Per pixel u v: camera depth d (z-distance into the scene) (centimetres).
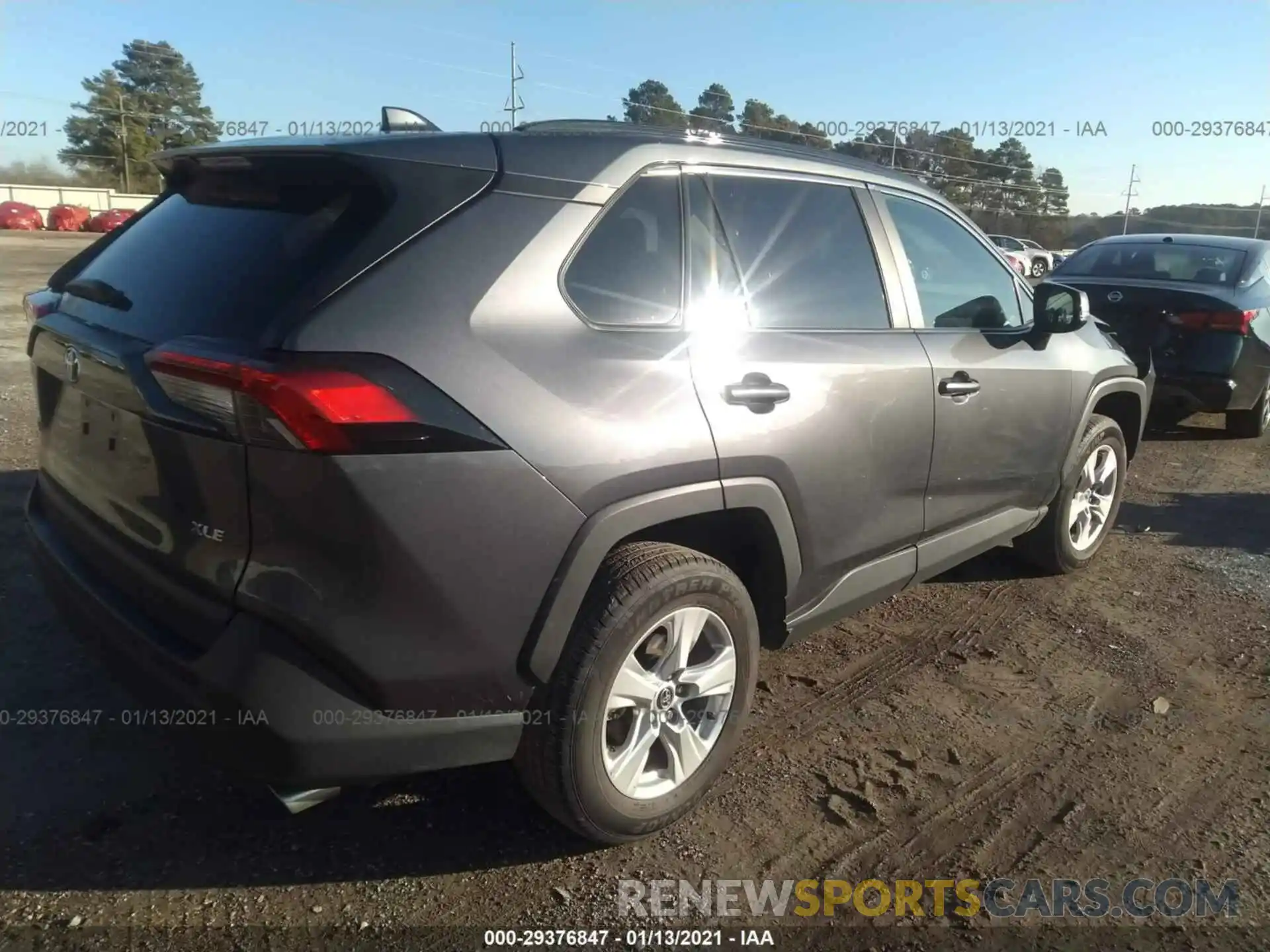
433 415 216
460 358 223
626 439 246
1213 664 403
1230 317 737
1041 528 471
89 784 288
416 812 286
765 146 322
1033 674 390
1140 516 603
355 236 226
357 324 214
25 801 278
